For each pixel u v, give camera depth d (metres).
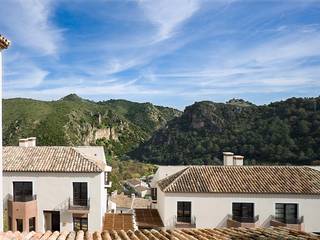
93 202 28.27
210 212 28.55
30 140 35.56
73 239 9.20
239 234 9.62
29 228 27.53
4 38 13.18
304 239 8.79
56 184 28.34
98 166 28.88
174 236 9.44
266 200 28.48
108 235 9.91
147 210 34.06
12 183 28.17
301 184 29.25
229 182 29.62
